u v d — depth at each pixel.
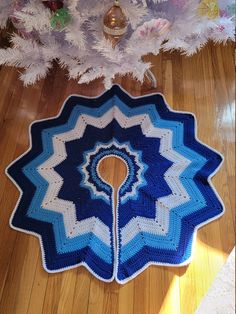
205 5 1.36
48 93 1.64
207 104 1.61
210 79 1.70
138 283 1.17
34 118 1.57
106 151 1.48
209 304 0.85
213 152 1.47
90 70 1.43
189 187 1.38
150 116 1.58
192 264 1.20
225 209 1.32
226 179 1.40
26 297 1.14
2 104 1.60
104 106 1.60
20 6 1.31
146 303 1.13
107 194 1.37
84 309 1.12
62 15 1.25
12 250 1.23
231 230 1.28
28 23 1.24
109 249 1.24
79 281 1.17
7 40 1.78
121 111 1.59
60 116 1.57
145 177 1.41
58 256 1.22
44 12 1.26
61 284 1.17
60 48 1.46
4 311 1.12
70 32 1.28
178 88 1.66
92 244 1.24
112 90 1.64
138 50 1.35
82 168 1.43
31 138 1.50
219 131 1.53
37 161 1.44
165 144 1.50
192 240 1.25
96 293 1.15
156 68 1.73
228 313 0.76
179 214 1.31
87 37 1.41
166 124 1.55
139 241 1.25
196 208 1.32
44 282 1.17
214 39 1.62
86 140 1.51
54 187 1.38
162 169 1.43
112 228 1.28
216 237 1.26
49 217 1.31
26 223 1.29
